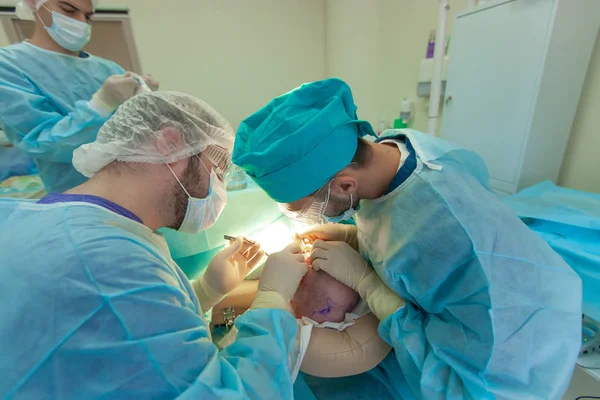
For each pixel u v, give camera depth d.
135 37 1.90
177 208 0.61
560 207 1.02
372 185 0.68
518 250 0.58
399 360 0.67
